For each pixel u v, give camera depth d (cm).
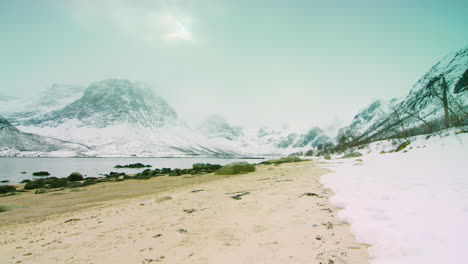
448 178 923
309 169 2280
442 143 2612
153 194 1422
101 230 660
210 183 1778
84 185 2239
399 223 487
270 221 620
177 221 688
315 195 892
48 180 2703
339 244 452
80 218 863
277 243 479
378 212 572
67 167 6656
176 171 3331
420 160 1919
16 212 1103
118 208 995
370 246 430
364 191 831
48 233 683
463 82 13000
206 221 664
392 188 820
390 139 5425
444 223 453
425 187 787
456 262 318
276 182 1395
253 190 1138
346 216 581
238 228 585
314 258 404
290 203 797
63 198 1506
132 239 561
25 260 479
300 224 580
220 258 429
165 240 538
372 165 2009
